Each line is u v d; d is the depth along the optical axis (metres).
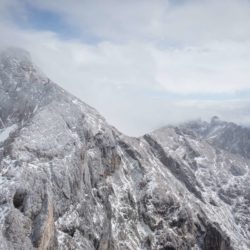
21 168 78.75
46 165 87.88
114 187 116.06
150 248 111.44
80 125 110.94
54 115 105.62
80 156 100.94
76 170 95.25
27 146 88.12
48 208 75.69
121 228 106.94
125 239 105.62
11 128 116.38
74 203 90.50
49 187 81.69
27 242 68.12
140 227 115.12
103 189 108.81
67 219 85.50
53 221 77.75
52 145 93.62
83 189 98.06
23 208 72.94
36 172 81.12
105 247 95.69
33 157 86.69
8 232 66.69
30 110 120.19
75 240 84.50
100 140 118.50
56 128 100.38
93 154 111.75
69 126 107.38
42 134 95.00
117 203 111.81
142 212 119.81
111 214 106.69
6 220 67.81
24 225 69.81
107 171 116.88
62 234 81.50
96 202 102.19
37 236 70.06
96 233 94.00
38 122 98.56
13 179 75.88
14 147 85.56
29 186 76.31
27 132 93.00
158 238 116.19
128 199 117.19
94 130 118.44
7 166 80.12
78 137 106.00
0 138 111.31
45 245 71.88
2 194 72.25
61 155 93.44
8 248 64.38
